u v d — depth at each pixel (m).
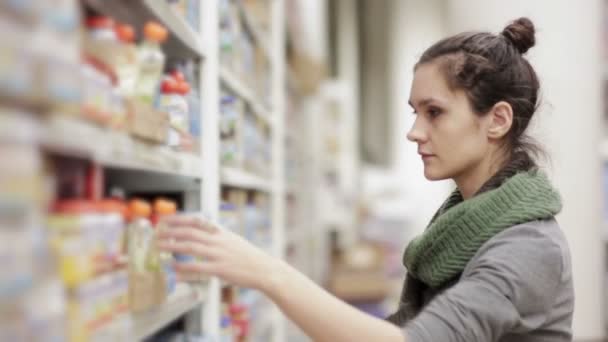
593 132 4.48
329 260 7.81
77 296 1.00
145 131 1.33
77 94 0.97
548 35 4.51
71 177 1.10
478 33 1.51
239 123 2.58
